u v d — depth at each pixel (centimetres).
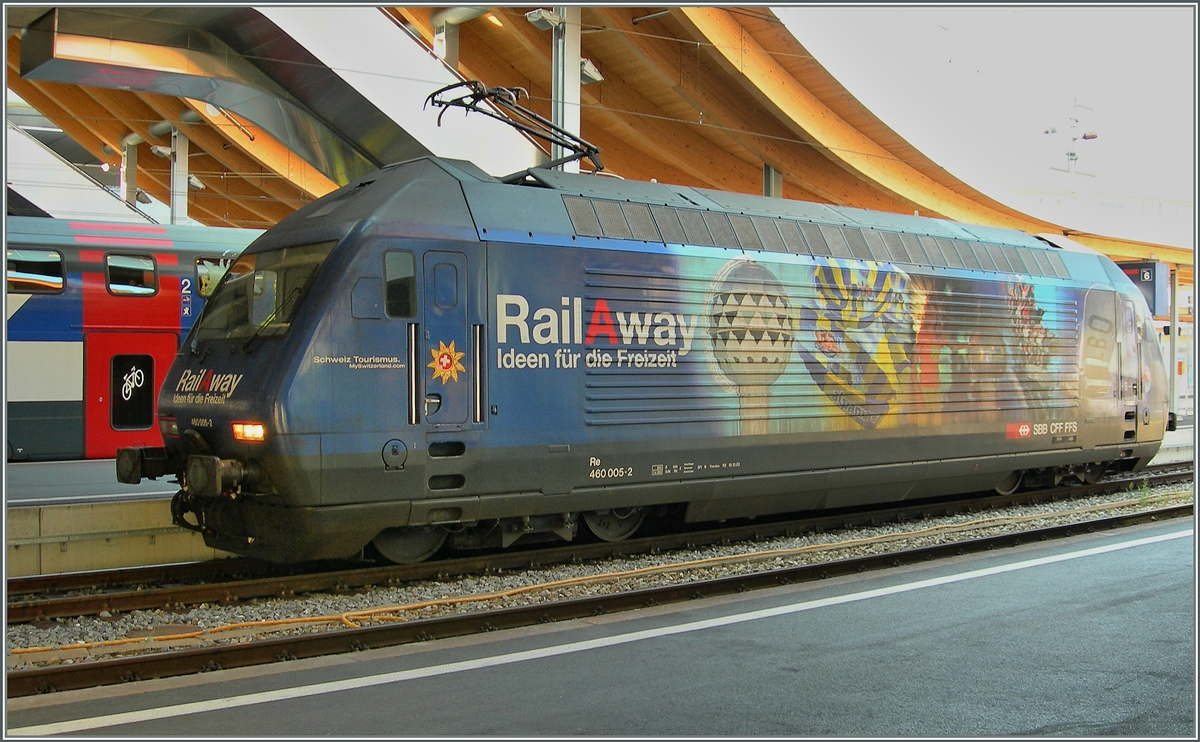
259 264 864
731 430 988
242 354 810
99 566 913
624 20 1883
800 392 1044
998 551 983
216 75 1622
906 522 1190
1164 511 1171
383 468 795
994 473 1241
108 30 1530
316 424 767
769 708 525
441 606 770
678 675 584
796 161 2538
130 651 654
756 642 654
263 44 1524
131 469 873
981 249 1257
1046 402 1274
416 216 828
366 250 798
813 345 1059
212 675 589
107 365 1515
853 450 1085
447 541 973
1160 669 596
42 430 1483
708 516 1017
